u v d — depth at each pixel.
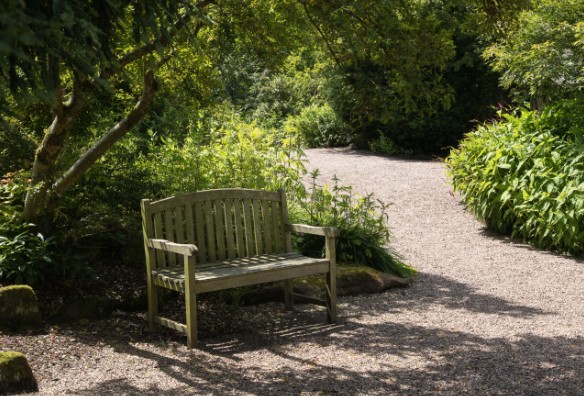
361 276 6.12
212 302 5.63
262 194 5.43
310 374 3.99
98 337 4.63
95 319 4.98
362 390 3.72
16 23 1.97
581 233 7.38
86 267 5.14
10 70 2.51
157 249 4.90
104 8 2.81
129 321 5.05
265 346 4.59
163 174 6.35
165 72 5.76
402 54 4.92
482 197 8.83
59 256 5.14
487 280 6.63
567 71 10.01
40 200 5.07
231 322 5.19
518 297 5.99
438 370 4.04
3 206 5.21
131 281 5.46
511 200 8.41
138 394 3.66
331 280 5.18
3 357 3.67
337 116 17.70
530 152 8.34
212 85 5.96
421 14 5.28
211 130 7.23
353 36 5.11
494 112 16.52
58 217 5.44
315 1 5.08
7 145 5.54
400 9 5.08
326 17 5.04
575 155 7.90
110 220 5.65
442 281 6.61
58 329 4.67
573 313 5.46
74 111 4.79
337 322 5.21
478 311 5.52
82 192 5.71
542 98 12.78
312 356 4.36
